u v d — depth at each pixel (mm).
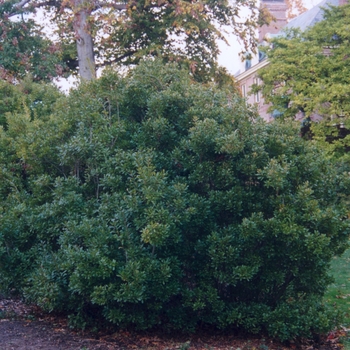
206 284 6324
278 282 6340
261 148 6430
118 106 7609
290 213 6152
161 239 5625
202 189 6633
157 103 7137
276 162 6203
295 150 7055
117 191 6492
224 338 6715
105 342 6223
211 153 6680
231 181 6426
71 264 5914
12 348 5723
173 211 6031
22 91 13164
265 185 6113
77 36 17328
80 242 6234
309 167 6668
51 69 18516
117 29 19141
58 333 6488
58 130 7695
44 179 7254
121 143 7012
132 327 6629
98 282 5883
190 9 16656
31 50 18719
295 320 6281
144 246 6129
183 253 6293
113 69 7766
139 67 7832
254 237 6082
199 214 6199
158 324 6570
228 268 6211
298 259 6184
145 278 5688
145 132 7031
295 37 21750
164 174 6105
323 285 6832
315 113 20547
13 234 6918
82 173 7332
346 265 11875
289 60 20656
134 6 16922
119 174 6578
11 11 18156
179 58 17922
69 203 6582
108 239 5934
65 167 7652
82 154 6840
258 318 6277
